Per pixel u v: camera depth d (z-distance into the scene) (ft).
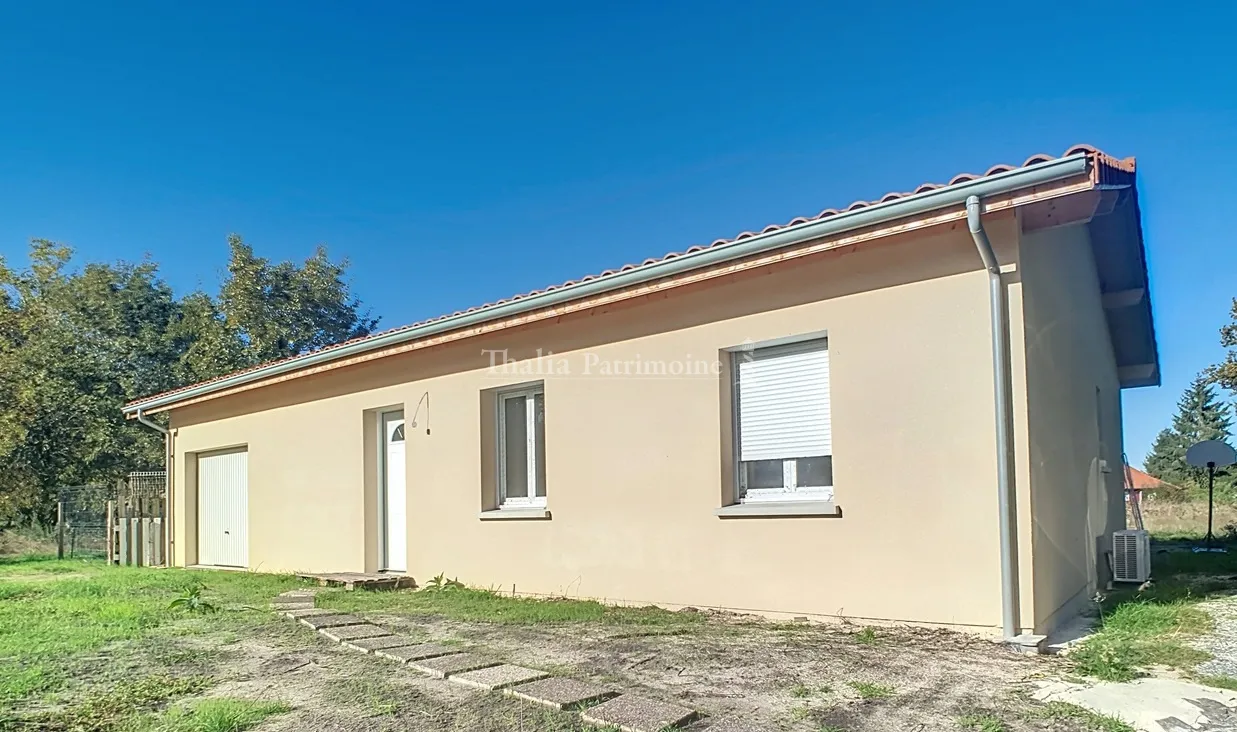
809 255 21.99
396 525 37.27
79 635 21.67
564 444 29.12
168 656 18.79
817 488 23.17
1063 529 22.36
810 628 21.13
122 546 51.93
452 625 22.71
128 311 100.53
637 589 26.50
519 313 29.58
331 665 17.71
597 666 17.01
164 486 54.13
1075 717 12.87
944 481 20.15
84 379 82.79
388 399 36.78
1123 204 27.78
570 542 28.66
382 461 38.14
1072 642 18.75
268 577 38.40
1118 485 39.47
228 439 46.55
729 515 24.13
